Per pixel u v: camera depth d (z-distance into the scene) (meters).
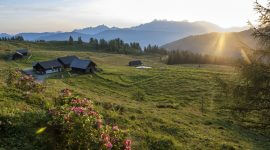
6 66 123.75
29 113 17.19
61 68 117.62
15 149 13.14
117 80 88.94
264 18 20.11
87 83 83.56
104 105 34.28
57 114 14.18
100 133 13.52
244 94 20.66
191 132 29.44
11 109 17.20
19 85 26.66
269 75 19.52
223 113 50.28
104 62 179.12
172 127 29.28
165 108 49.47
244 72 20.11
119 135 14.84
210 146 25.64
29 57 160.38
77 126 13.08
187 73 101.12
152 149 20.72
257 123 22.91
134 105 46.91
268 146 31.08
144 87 80.19
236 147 26.92
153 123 29.58
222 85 22.33
